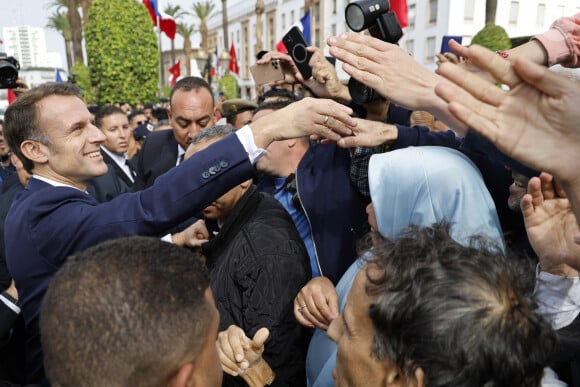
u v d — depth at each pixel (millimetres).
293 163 2252
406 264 818
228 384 1403
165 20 10805
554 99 643
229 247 1569
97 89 12195
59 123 1525
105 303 753
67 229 1374
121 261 796
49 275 1452
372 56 1106
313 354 1372
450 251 826
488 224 1209
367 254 1052
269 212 1653
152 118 9500
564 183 695
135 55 11992
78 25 15781
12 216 1522
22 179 2891
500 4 16750
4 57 3125
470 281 760
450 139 1619
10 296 1542
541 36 1146
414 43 19531
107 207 1377
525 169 1035
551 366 1133
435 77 1087
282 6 31969
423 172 1241
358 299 895
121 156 4688
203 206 1349
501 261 827
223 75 20469
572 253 1054
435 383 732
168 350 768
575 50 1123
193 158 1341
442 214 1215
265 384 1250
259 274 1441
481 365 714
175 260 837
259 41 27281
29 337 1537
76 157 1571
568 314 1140
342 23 22578
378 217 1293
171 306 773
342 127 1345
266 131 1320
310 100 1312
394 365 806
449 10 17328
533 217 1090
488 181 1510
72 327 756
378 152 1666
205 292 860
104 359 751
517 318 749
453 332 720
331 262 1790
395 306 771
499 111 685
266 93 3168
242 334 1244
